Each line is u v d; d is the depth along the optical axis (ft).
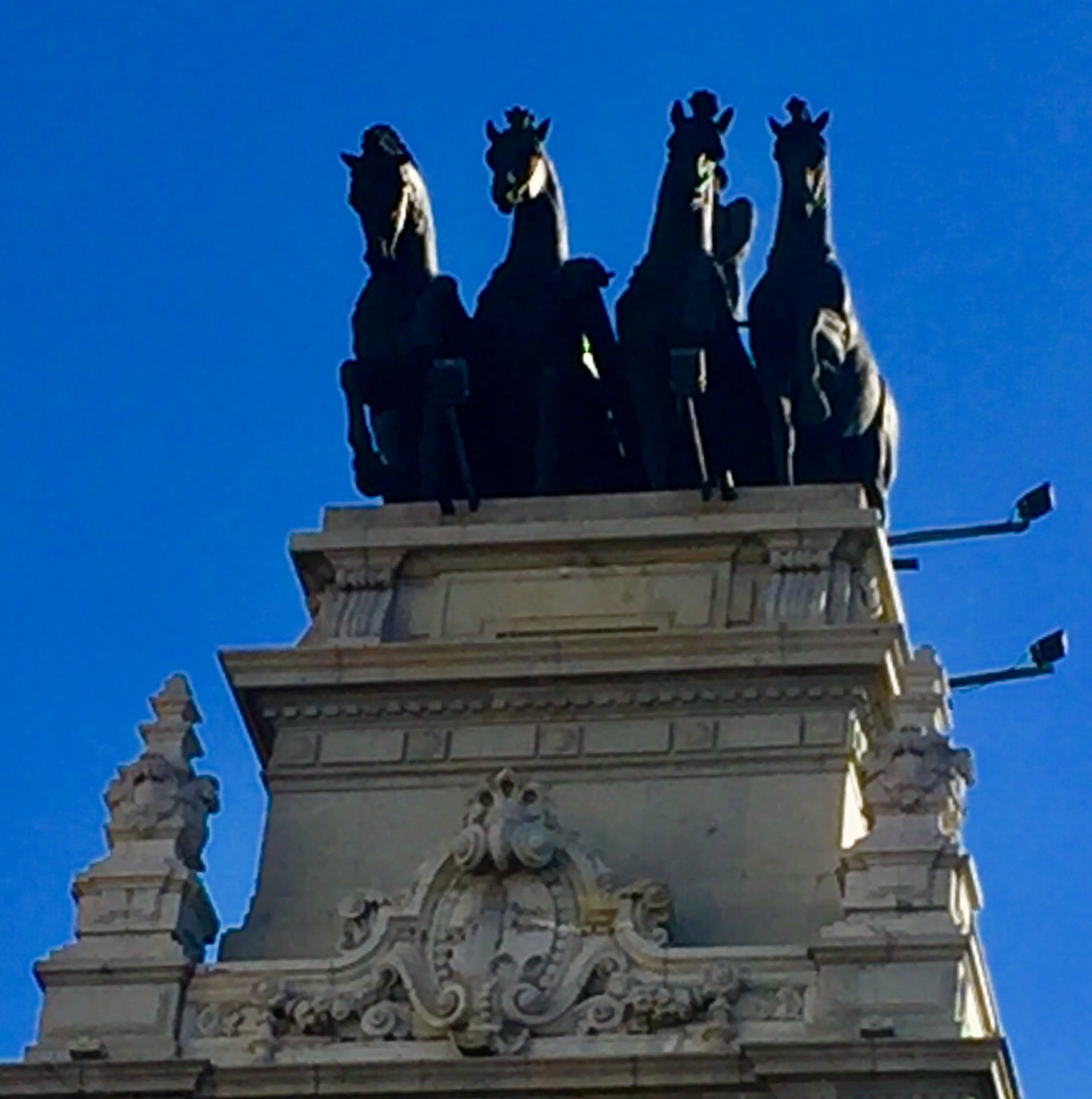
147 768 263.29
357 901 258.16
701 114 284.20
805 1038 247.09
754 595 272.92
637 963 253.24
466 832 256.93
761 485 278.26
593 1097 248.73
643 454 278.87
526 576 276.21
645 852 263.08
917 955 250.37
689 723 267.39
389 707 270.87
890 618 277.23
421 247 287.69
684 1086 247.50
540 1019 252.01
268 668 271.69
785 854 261.65
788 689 267.18
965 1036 246.47
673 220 281.95
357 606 276.21
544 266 286.25
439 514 278.46
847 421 279.49
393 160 286.87
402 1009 254.27
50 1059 252.62
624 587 274.57
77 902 259.80
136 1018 254.68
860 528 272.92
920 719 261.24
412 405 283.59
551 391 281.13
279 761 270.67
